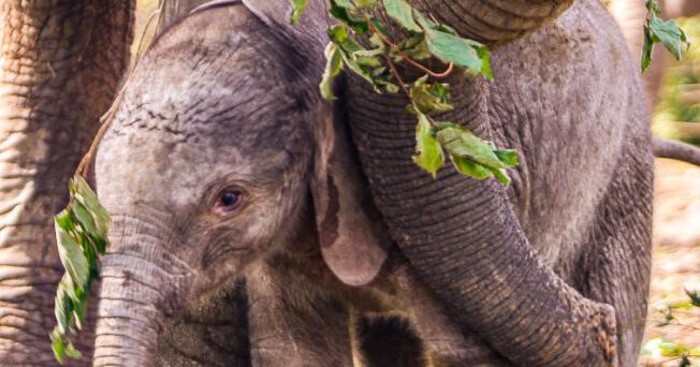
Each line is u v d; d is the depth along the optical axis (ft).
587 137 37.78
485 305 32.73
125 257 29.99
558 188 37.09
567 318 33.58
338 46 27.73
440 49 27.12
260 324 36.24
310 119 31.63
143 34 33.32
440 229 32.12
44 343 38.70
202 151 30.40
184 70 30.76
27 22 38.29
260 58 31.14
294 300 35.88
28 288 38.60
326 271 34.58
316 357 36.29
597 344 34.14
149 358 29.89
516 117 35.68
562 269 38.11
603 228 38.60
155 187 30.19
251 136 30.76
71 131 38.75
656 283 55.11
